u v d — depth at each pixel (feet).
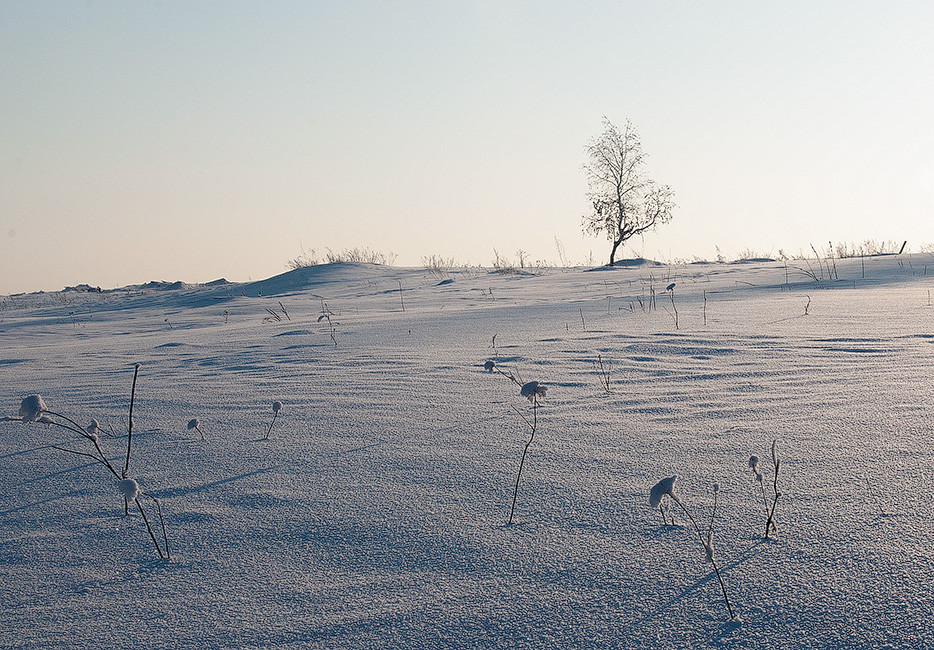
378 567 6.75
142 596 6.45
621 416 11.30
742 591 5.89
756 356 15.74
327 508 8.18
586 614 5.74
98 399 14.39
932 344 16.16
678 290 36.40
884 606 5.52
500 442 10.25
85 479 9.56
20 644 5.78
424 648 5.44
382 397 13.41
